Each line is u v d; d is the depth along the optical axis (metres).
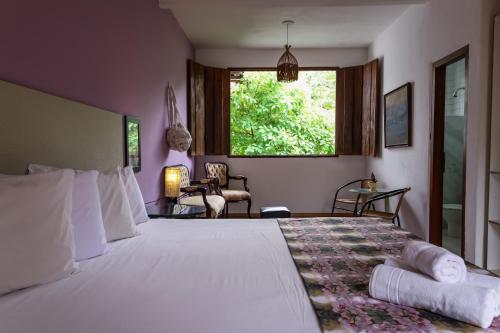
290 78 4.64
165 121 3.85
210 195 4.44
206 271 1.39
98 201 1.66
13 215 1.16
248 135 6.84
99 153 2.23
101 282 1.26
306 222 2.33
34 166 1.45
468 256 2.80
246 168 5.66
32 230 1.19
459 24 2.95
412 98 3.92
